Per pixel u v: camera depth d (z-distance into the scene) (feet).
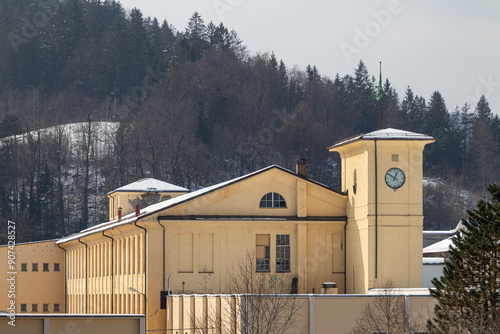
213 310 400.47
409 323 360.69
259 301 366.84
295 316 369.30
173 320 473.67
